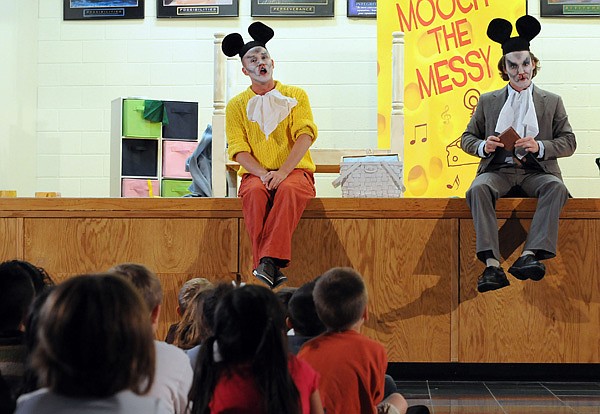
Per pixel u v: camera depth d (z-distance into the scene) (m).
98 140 8.45
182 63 8.43
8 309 2.60
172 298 5.14
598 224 5.03
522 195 5.14
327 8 8.35
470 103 7.70
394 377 5.27
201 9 8.39
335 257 5.08
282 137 5.16
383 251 5.07
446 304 5.05
